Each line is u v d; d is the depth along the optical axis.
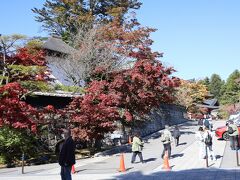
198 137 21.61
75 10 56.28
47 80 25.78
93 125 25.19
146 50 35.28
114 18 52.19
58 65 36.03
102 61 34.34
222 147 25.89
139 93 31.78
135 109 33.28
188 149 26.56
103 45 35.03
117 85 30.72
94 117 24.84
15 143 22.30
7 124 21.47
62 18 56.69
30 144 23.92
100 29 37.28
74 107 26.12
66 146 12.27
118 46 35.59
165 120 49.91
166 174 16.69
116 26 38.84
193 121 64.00
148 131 41.59
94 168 20.05
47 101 28.70
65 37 53.66
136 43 35.44
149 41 35.84
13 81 23.94
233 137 23.09
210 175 15.77
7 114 21.17
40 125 25.03
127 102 32.09
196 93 74.31
